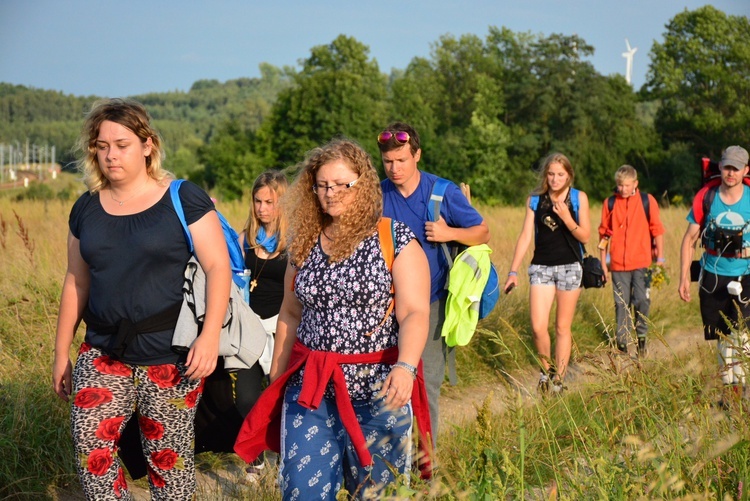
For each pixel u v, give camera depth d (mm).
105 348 3391
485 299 4348
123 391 3391
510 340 7500
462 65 74188
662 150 59250
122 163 3348
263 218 4859
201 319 3402
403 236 3154
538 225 6500
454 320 4176
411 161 4363
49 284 7234
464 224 4336
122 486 3385
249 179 58406
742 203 5691
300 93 58844
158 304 3363
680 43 63000
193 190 3453
